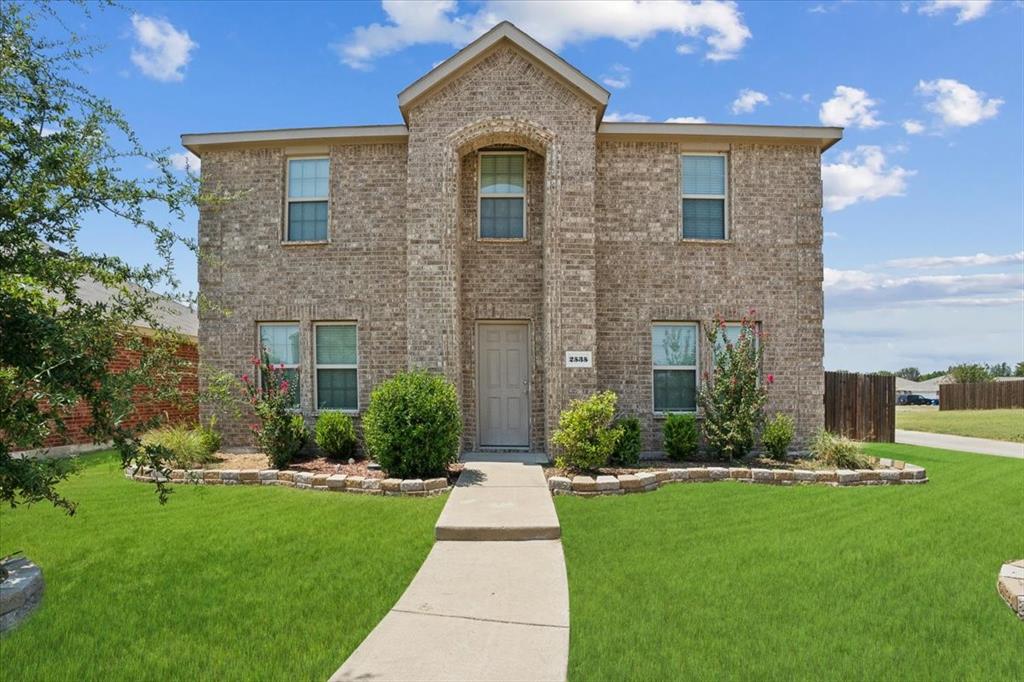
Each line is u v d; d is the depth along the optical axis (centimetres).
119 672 391
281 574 564
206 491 932
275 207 1252
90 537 678
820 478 987
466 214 1230
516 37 1124
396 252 1230
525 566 588
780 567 581
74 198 497
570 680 377
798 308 1235
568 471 993
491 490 865
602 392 1206
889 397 1634
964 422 2491
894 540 670
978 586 538
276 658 409
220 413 1244
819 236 1243
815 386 1229
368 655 408
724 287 1231
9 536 682
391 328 1223
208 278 1252
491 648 418
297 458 1162
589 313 1129
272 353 1261
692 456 1159
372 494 904
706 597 509
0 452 464
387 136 1217
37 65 488
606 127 1207
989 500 873
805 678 380
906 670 391
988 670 392
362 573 569
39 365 454
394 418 938
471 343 1217
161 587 534
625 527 725
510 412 1228
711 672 386
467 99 1145
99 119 516
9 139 474
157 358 549
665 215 1230
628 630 447
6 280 440
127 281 580
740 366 1110
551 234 1130
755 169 1246
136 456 498
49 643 432
